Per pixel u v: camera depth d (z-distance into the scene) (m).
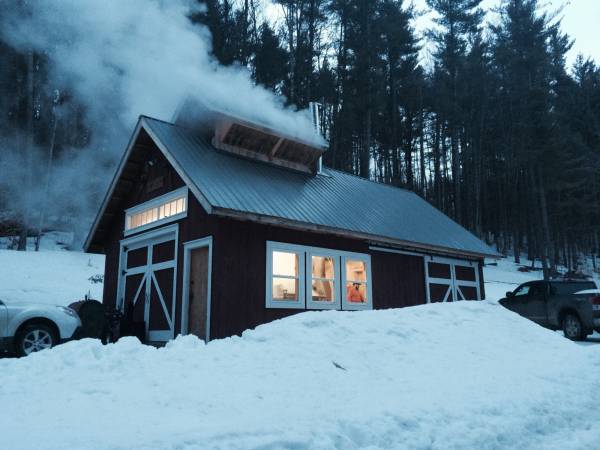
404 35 41.69
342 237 13.60
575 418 5.53
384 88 41.16
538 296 15.52
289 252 12.24
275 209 11.62
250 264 11.32
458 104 44.88
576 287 15.34
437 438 4.32
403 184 43.22
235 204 10.73
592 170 41.53
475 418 4.87
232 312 10.75
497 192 51.31
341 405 4.87
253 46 33.31
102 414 4.18
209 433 3.71
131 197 14.66
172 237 12.52
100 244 15.81
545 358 8.00
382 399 5.14
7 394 4.70
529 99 38.50
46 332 9.02
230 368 5.73
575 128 49.78
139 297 13.38
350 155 40.75
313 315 7.53
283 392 5.18
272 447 3.62
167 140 12.48
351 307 13.39
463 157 50.06
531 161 37.81
